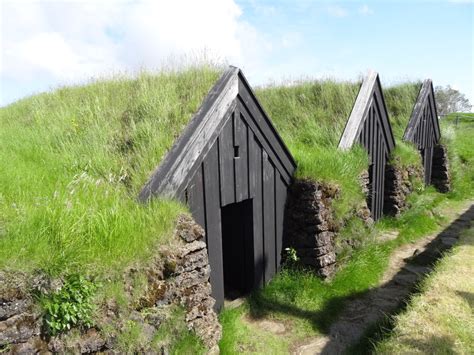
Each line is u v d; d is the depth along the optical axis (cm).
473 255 527
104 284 278
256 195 518
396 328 364
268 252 551
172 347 321
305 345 440
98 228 296
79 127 551
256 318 488
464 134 1762
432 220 927
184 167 410
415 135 1098
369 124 821
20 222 264
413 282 593
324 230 561
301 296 527
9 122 682
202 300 367
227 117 461
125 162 448
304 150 682
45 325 245
